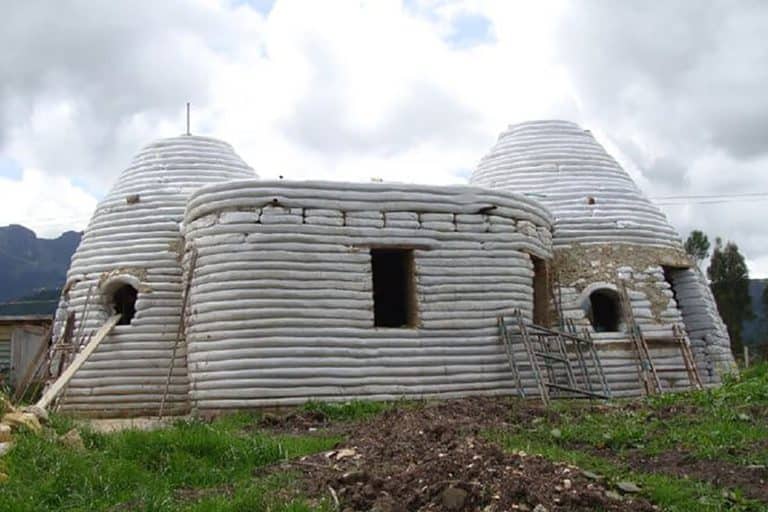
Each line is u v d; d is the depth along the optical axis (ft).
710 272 134.21
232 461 29.89
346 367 49.14
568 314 61.31
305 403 47.85
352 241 50.85
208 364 48.98
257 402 47.60
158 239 60.03
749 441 31.86
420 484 24.57
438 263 52.70
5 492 25.81
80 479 27.35
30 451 29.40
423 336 51.39
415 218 52.54
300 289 49.21
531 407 42.29
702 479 27.58
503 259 54.65
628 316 61.41
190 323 51.31
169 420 47.50
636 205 67.10
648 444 32.89
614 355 59.62
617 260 63.67
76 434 31.86
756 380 45.29
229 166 65.87
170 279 59.00
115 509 25.20
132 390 56.54
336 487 25.29
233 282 49.19
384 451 29.07
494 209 54.75
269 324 48.42
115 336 57.52
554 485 24.35
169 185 62.75
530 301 56.18
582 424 36.70
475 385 52.03
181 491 27.14
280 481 26.50
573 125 71.82
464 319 52.65
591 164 68.95
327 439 34.78
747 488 26.35
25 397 58.80
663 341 61.82
